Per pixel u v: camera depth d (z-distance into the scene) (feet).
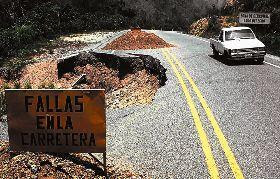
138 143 23.57
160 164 20.31
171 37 115.34
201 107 30.50
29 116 20.24
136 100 38.70
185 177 18.72
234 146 22.24
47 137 20.33
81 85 57.62
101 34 154.10
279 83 38.78
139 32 87.81
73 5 218.18
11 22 163.02
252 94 34.35
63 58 65.05
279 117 27.37
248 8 139.64
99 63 62.23
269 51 72.02
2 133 27.09
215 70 47.70
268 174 18.67
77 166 19.88
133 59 57.16
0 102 37.14
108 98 44.11
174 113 29.30
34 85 71.00
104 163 19.81
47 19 168.55
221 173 18.94
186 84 39.19
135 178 18.86
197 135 24.17
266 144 22.38
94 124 19.90
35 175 18.79
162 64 53.21
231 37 57.11
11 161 20.13
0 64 93.35
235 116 27.89
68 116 20.03
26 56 101.91
